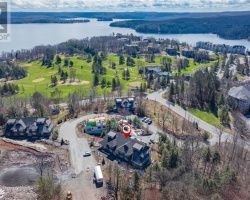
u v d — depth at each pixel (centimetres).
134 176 6812
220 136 10031
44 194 6125
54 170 7806
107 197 6706
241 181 7212
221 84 16825
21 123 9919
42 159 7906
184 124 11375
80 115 11906
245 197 6488
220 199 5838
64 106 13362
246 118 13175
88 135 10031
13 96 15825
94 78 18738
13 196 6681
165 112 12788
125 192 6481
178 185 6350
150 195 6562
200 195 6250
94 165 8094
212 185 6431
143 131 10494
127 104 12550
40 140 9588
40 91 17462
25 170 7869
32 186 7144
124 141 8744
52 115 11956
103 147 9062
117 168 7288
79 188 7031
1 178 7500
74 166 8019
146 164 8219
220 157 8369
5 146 9006
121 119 11469
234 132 11338
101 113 12225
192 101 14288
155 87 16688
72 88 17788
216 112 13412
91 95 13750
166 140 9244
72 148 9031
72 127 10638
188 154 8356
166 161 7525
